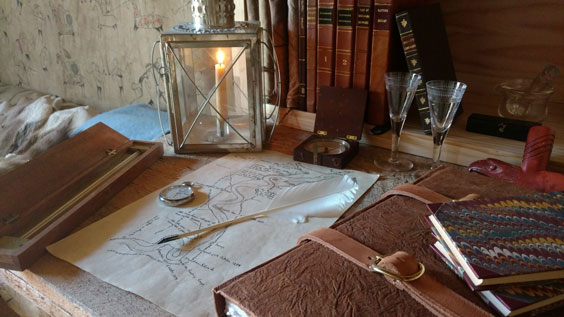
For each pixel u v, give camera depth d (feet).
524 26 3.25
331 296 1.44
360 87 3.08
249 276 1.56
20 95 6.29
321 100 3.14
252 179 2.72
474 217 1.63
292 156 3.05
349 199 2.42
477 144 2.77
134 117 4.47
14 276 2.03
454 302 1.37
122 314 1.62
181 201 2.41
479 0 3.36
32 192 2.29
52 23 5.57
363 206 2.38
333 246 1.69
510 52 3.37
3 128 5.85
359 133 3.01
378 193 2.51
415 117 3.35
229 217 2.30
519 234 1.54
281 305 1.41
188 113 3.01
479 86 3.61
